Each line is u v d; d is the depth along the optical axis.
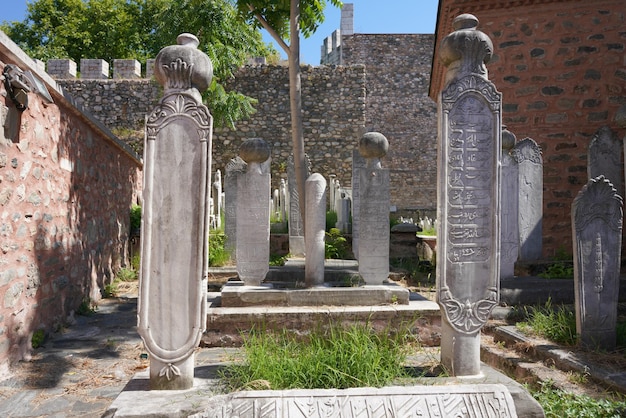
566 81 8.55
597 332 4.30
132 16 25.00
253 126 18.20
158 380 3.01
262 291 5.05
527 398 2.90
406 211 21.23
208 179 3.10
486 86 3.39
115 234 9.33
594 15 8.53
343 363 3.14
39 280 5.20
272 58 20.67
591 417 3.01
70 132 6.39
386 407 2.73
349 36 25.86
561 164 8.52
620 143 7.02
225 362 3.77
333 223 10.66
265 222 5.36
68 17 24.53
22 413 3.54
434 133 25.42
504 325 5.33
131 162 10.82
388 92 25.61
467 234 3.36
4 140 4.30
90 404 3.70
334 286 5.67
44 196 5.41
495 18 8.66
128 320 6.38
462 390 2.85
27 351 4.80
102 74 18.31
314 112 18.41
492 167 3.40
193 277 3.05
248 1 7.37
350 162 18.33
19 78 4.38
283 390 2.78
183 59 3.09
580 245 4.32
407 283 7.62
